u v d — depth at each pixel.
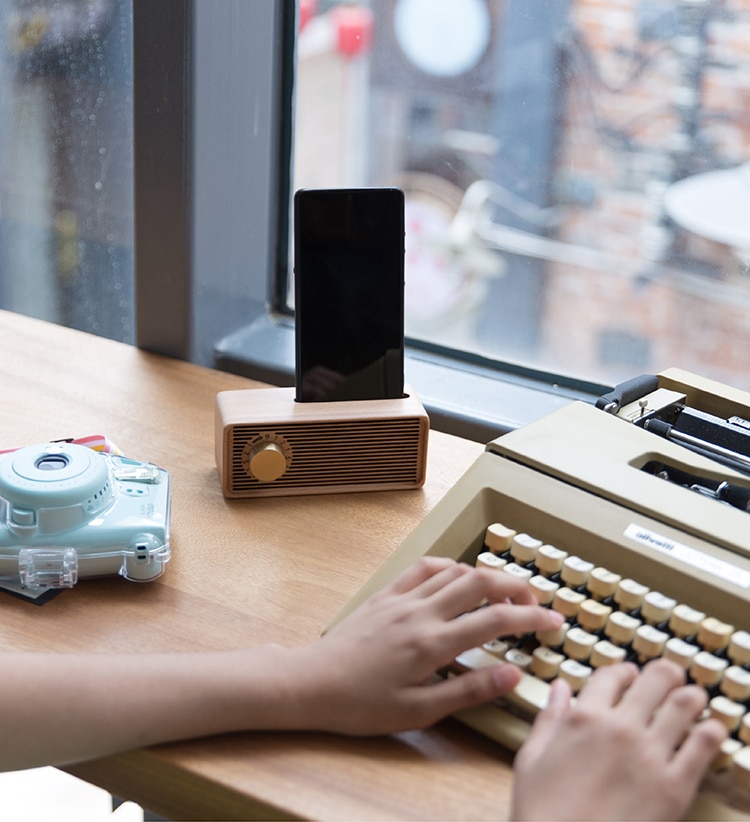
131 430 1.21
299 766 0.77
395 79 1.61
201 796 0.77
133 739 0.77
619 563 0.88
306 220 1.07
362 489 1.12
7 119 1.54
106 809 1.64
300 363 1.10
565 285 1.59
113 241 1.55
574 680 0.80
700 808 0.73
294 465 1.09
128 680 0.79
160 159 1.33
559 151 1.53
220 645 0.89
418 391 1.40
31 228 1.60
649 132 1.46
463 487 0.96
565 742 0.71
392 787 0.76
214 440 1.19
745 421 1.05
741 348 1.48
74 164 1.52
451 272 1.66
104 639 0.89
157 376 1.34
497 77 1.54
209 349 1.46
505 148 1.57
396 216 1.08
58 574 0.94
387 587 0.86
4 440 1.15
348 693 0.78
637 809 0.68
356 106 1.63
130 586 0.96
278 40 1.45
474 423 1.33
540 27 1.47
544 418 1.02
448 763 0.78
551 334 1.56
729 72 1.38
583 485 0.93
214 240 1.41
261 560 1.00
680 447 0.98
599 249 1.55
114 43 1.42
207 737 0.80
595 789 0.69
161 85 1.30
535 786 0.70
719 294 1.49
